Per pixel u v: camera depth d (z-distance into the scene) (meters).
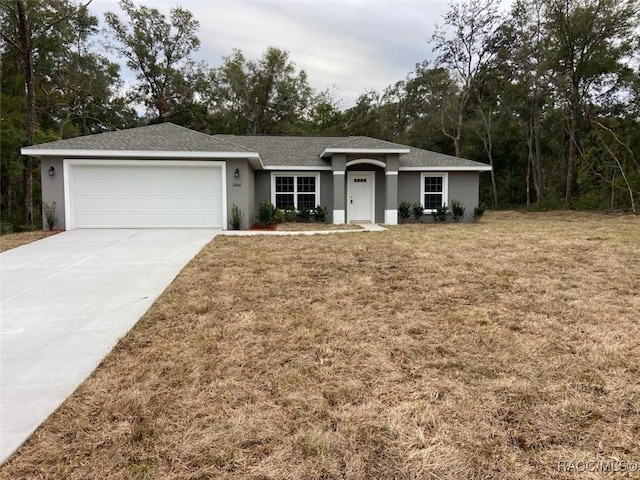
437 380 3.35
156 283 6.27
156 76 34.12
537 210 24.61
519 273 6.74
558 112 25.42
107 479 2.26
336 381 3.34
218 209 12.90
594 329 4.42
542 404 2.98
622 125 20.91
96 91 27.28
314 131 39.53
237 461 2.41
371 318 4.79
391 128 36.97
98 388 3.23
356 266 7.28
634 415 2.85
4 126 17.17
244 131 37.91
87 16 23.22
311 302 5.38
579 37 22.28
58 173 12.12
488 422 2.78
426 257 7.98
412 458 2.43
